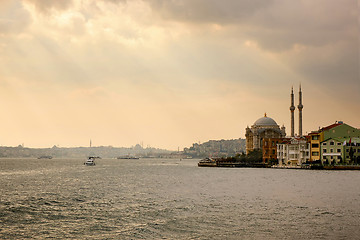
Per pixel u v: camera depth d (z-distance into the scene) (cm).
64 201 8738
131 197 9338
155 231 5638
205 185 12494
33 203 8450
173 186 12281
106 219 6531
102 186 12531
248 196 9256
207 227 5831
